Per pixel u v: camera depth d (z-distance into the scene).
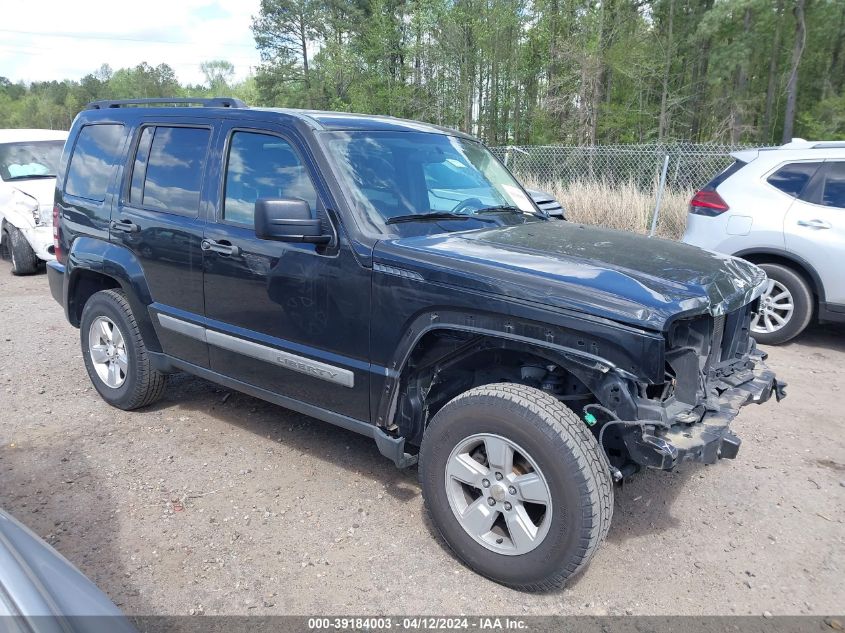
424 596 2.82
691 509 3.58
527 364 3.07
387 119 4.09
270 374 3.70
